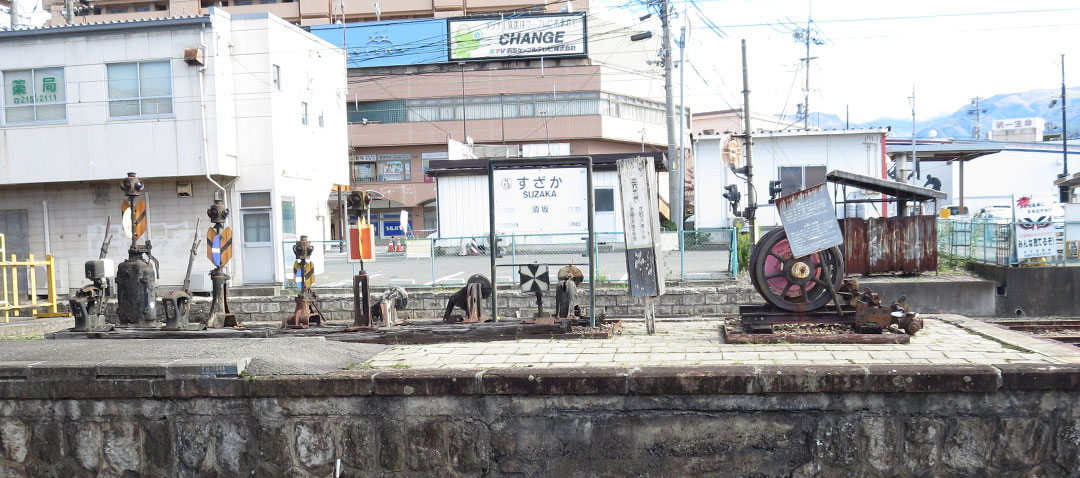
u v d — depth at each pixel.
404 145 48.94
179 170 18.97
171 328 11.32
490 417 6.92
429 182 48.56
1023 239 15.83
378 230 49.34
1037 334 11.12
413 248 17.95
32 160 19.33
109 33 19.03
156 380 7.27
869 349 7.89
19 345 9.07
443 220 26.28
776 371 6.56
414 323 10.88
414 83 48.81
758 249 9.23
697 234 17.25
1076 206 20.78
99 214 19.84
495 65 49.34
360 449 7.06
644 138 50.47
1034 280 15.38
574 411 6.81
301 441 7.13
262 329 10.92
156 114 19.03
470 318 10.78
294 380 7.07
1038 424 6.33
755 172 30.86
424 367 7.41
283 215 20.33
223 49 19.44
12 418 7.58
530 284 10.73
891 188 17.02
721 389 6.59
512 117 48.31
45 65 19.22
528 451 6.87
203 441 7.29
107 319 14.71
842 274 9.17
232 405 7.24
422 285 15.92
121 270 11.98
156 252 19.66
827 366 6.66
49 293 15.02
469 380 6.86
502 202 24.69
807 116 44.00
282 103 20.55
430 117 48.75
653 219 9.97
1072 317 15.26
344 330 10.40
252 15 19.75
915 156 31.30
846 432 6.53
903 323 8.52
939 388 6.37
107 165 19.12
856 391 6.48
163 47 18.94
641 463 6.75
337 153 25.03
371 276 17.98
